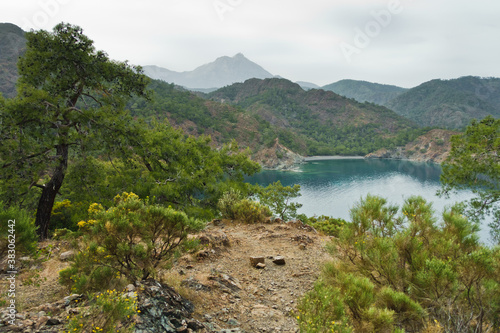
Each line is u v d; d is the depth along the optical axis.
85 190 14.98
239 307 5.25
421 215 5.70
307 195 112.75
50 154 13.92
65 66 13.71
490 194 16.66
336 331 3.60
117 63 15.49
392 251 4.91
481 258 4.04
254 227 11.70
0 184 11.64
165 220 4.82
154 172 20.41
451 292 4.14
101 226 4.53
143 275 4.60
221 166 27.41
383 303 4.35
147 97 17.08
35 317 3.50
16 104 12.20
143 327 3.44
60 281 4.50
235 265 7.50
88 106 15.26
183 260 7.06
